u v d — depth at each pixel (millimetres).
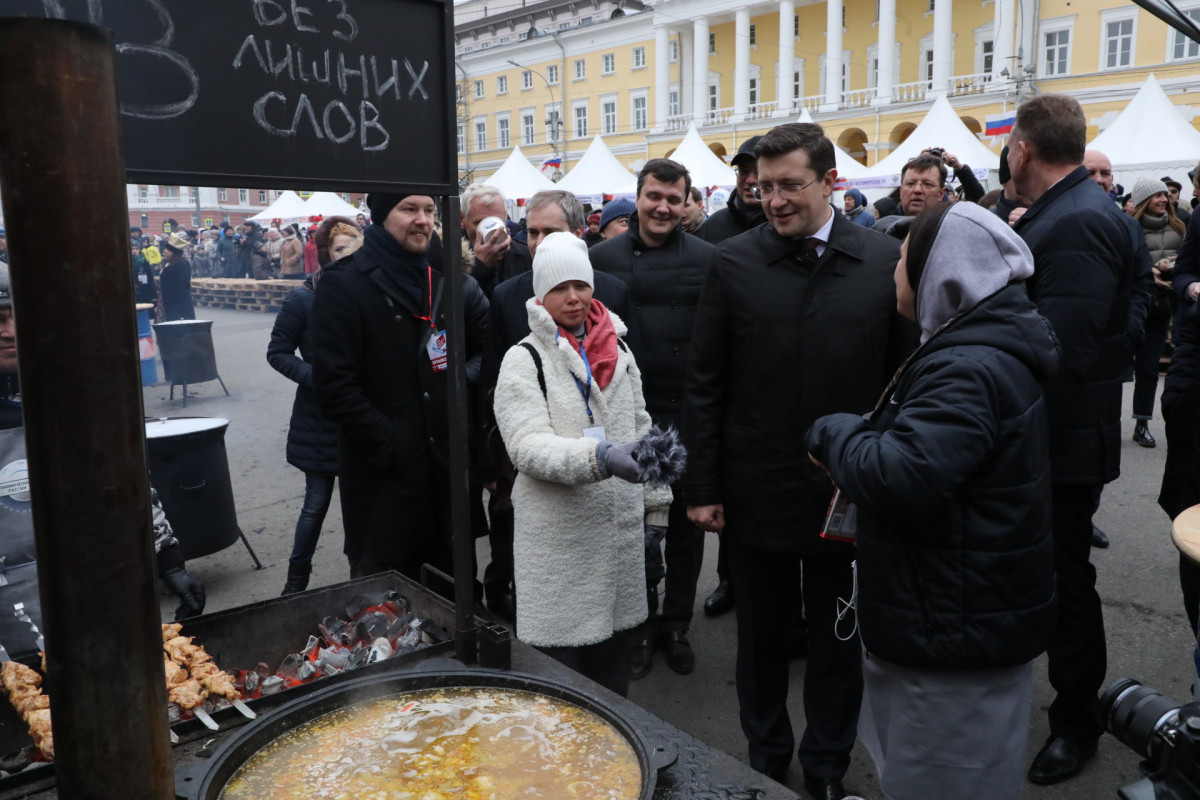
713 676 3355
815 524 2295
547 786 1172
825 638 2418
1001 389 1573
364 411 2707
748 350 2334
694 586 3414
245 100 1384
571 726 1329
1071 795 2551
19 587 1849
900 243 2301
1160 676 3225
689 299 3342
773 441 2322
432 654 1696
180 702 1484
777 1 41031
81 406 624
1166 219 6629
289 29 1412
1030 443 1615
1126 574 4152
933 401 1570
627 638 2539
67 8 1217
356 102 1500
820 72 42781
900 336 2236
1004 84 32875
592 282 2379
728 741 2930
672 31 46438
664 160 3309
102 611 656
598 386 2379
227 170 1379
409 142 1575
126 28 1265
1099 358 2344
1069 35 32406
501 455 2691
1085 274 2289
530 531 2357
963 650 1649
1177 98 30422
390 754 1258
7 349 1971
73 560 642
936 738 1727
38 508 641
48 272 604
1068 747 2629
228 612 1871
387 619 1896
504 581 3678
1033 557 1647
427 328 2805
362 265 2744
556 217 3359
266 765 1239
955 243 1625
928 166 4051
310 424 3803
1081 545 2504
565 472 2105
